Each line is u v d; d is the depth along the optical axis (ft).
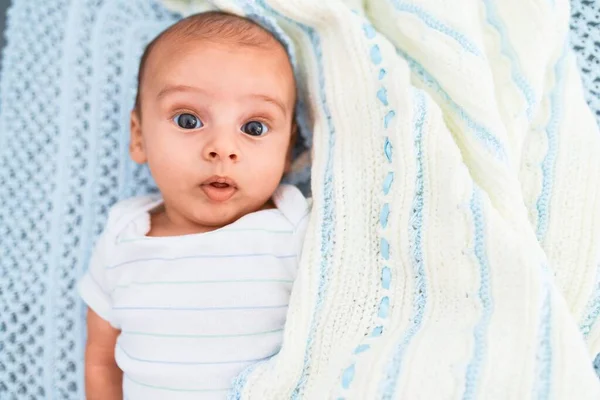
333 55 2.84
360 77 2.76
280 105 2.72
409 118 2.57
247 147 2.66
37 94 3.38
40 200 3.30
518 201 2.56
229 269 2.62
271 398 2.53
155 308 2.64
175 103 2.65
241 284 2.60
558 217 2.71
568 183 2.74
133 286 2.73
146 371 2.61
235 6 2.82
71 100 3.37
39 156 3.33
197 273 2.63
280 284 2.65
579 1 3.27
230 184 2.66
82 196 3.31
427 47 2.72
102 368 2.99
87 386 3.00
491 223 2.39
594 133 2.81
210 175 2.61
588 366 2.21
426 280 2.52
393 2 2.85
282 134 2.76
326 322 2.61
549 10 2.82
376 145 2.67
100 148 3.34
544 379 2.19
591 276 2.63
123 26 3.42
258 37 2.72
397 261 2.57
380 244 2.61
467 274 2.42
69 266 3.26
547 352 2.22
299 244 2.71
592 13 3.25
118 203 3.07
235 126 2.65
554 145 2.80
